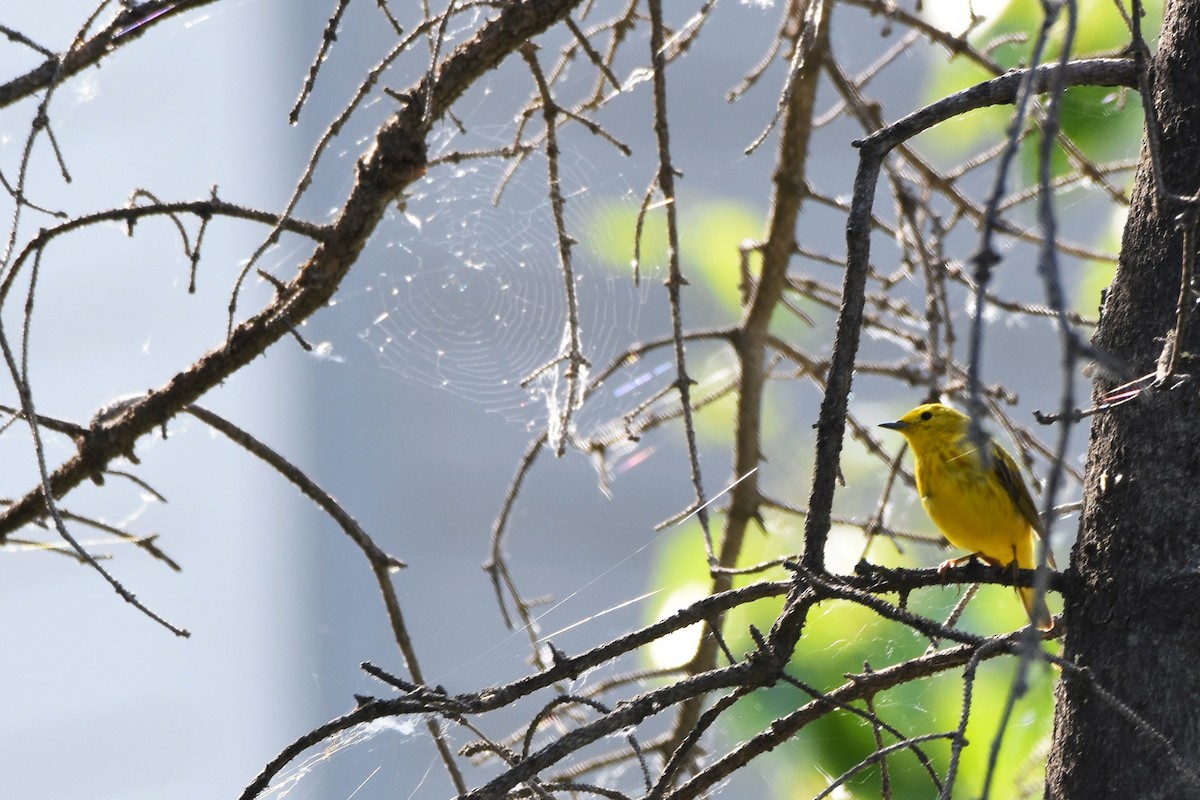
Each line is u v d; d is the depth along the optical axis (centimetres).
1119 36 905
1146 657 505
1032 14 959
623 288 1499
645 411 1302
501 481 1551
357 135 1566
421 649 1498
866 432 961
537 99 906
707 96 1555
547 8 694
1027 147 945
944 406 955
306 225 704
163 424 758
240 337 735
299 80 1576
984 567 548
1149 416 519
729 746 940
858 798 774
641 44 1548
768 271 988
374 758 1352
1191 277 447
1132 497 518
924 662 574
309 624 1518
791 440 1288
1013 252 1527
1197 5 538
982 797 345
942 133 1012
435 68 646
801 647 837
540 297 1516
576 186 1516
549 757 489
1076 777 518
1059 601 971
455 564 1528
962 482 916
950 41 887
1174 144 532
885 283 1002
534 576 1520
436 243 1539
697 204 1347
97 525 790
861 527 922
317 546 1540
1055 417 436
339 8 612
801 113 966
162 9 674
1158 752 495
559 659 528
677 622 531
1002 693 800
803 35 737
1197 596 498
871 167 520
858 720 783
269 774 512
